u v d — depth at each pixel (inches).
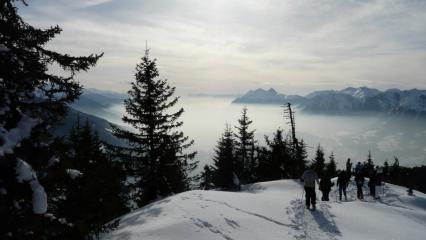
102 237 495.2
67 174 404.8
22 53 366.0
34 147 361.1
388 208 835.4
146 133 1065.5
